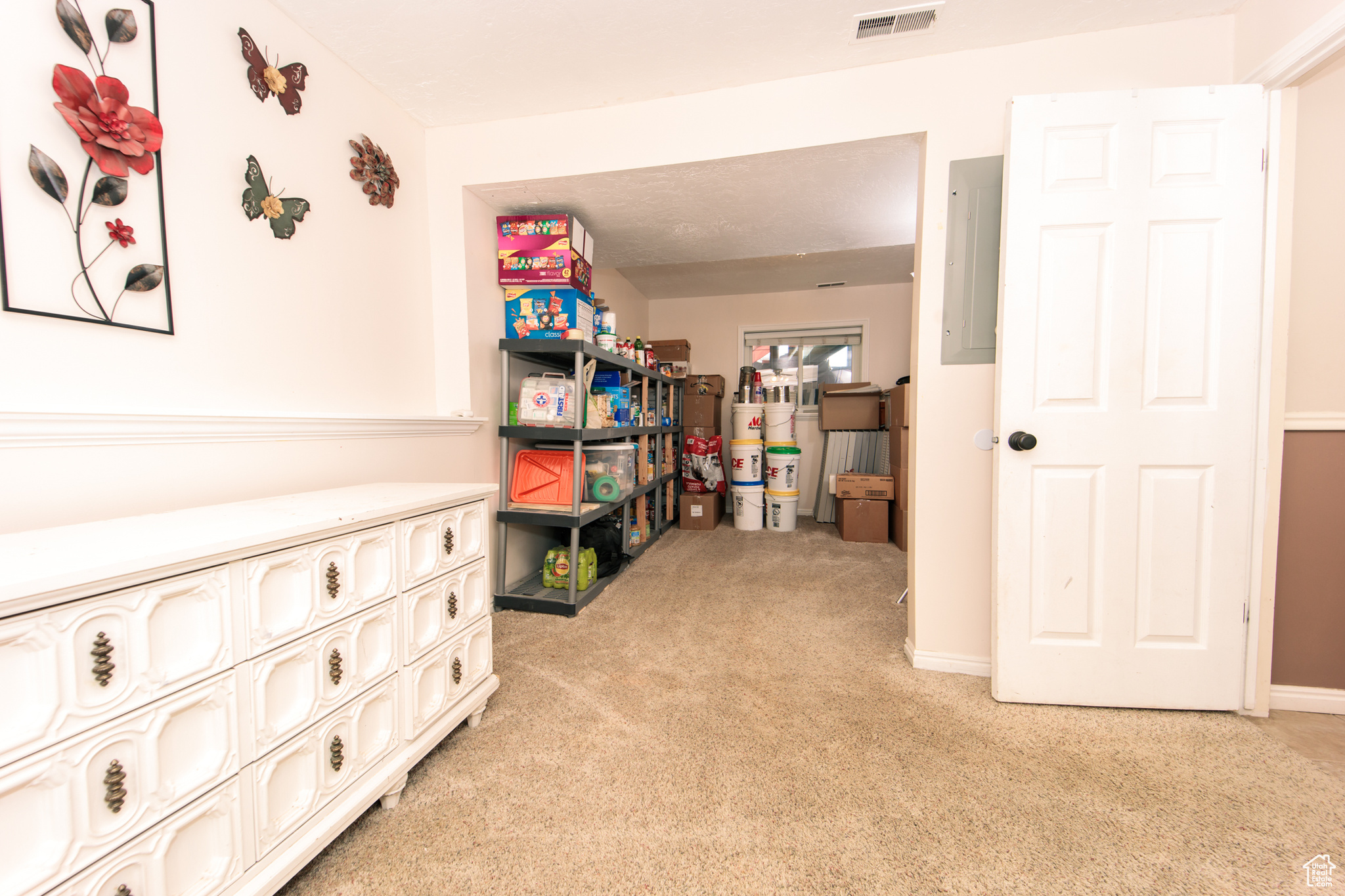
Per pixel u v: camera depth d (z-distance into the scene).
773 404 4.38
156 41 1.16
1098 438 1.53
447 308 2.20
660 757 1.33
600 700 1.61
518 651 1.97
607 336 2.79
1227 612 1.51
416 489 1.46
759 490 4.34
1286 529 1.55
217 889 0.80
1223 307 1.47
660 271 4.29
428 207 2.18
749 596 2.61
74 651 0.64
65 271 1.00
